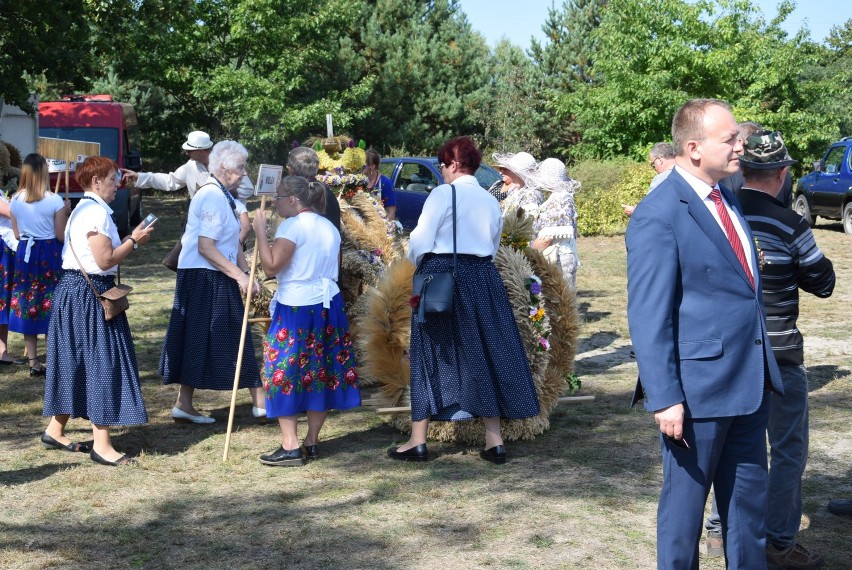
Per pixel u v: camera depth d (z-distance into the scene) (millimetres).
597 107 26609
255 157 30484
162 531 4355
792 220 3807
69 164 7191
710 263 3145
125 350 5359
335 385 5430
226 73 26859
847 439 5668
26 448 5699
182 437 5953
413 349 5406
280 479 5105
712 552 4082
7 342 8836
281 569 3924
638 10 25797
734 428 3252
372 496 4805
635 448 5582
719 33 25422
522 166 7250
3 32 15383
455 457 5488
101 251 5211
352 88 30281
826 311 10234
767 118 25594
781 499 3871
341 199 7434
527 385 5352
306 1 28062
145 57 26344
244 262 6352
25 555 4074
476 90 35875
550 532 4289
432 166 15758
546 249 7188
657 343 3104
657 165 6906
